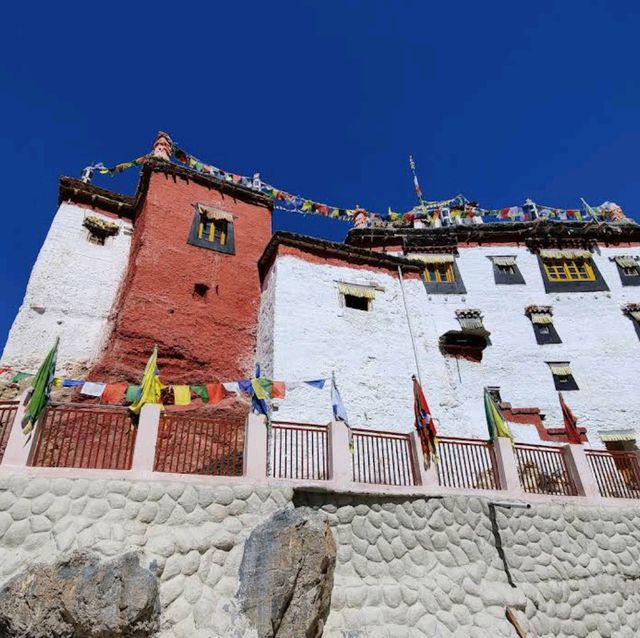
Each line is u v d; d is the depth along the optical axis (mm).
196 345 16641
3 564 7715
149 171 19875
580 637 10156
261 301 18578
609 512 11938
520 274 23547
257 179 22250
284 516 9180
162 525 8734
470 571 10227
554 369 20531
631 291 23109
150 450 9422
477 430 18250
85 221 19797
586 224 24750
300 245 18094
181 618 7961
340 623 8859
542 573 10688
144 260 17484
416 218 26609
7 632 7227
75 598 7477
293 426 12484
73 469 8844
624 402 19797
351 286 17812
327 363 15531
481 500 11078
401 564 9906
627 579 11211
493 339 21312
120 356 15172
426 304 18625
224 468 10305
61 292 17859
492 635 9484
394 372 16188
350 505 10172
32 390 9547
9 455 8648
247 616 8141
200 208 19859
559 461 12484
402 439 11625
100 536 8242
